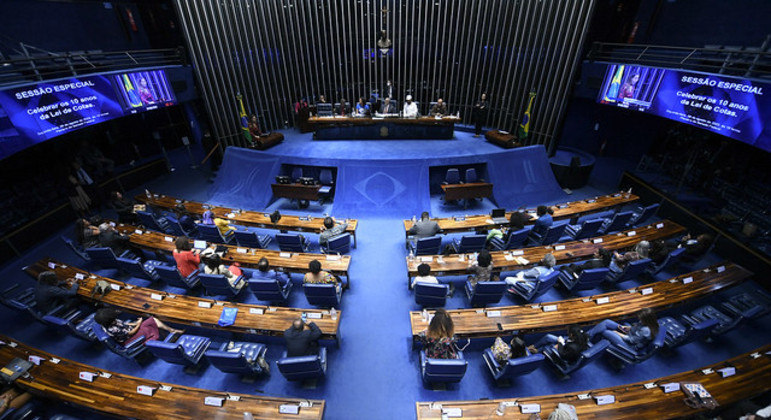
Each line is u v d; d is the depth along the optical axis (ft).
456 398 16.40
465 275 23.57
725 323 19.11
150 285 24.26
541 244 26.91
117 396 14.14
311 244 29.09
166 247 25.02
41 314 19.67
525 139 45.14
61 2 40.29
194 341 17.69
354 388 16.94
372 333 20.06
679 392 13.84
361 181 35.37
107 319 16.17
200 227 26.27
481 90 49.42
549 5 38.40
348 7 48.88
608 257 20.49
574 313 18.37
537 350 17.40
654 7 42.14
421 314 18.06
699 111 28.07
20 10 36.91
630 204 34.35
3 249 27.48
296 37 49.70
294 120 52.60
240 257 23.50
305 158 36.63
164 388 14.33
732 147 35.42
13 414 14.26
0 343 16.42
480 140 44.75
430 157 37.11
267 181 36.78
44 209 33.83
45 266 22.58
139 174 41.29
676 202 31.53
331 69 53.78
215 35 41.57
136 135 48.98
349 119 43.57
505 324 17.49
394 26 50.34
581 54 37.32
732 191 33.88
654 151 44.65
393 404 16.20
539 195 36.63
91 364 18.53
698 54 37.24
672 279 20.75
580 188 39.34
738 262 25.52
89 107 30.63
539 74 41.70
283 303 22.30
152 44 51.60
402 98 55.88
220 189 38.17
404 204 34.32
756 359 15.12
